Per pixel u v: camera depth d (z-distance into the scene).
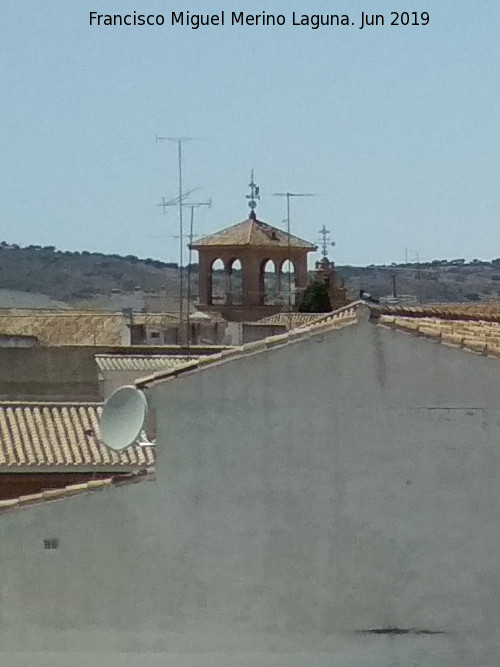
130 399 22.78
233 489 22.38
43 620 22.28
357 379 22.38
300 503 22.39
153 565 22.33
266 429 22.39
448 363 22.36
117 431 22.70
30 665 22.23
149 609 22.36
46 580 22.27
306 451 22.38
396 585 22.45
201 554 22.38
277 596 22.41
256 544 22.38
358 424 22.38
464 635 22.44
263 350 22.36
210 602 22.36
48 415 35.19
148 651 22.34
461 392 22.36
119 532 22.34
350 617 22.44
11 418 34.97
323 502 22.39
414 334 22.34
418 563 22.42
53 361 46.84
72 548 22.30
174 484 22.36
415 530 22.41
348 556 22.41
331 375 22.39
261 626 22.39
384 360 22.36
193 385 22.36
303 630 22.42
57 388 46.75
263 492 22.38
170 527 22.34
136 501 22.34
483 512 22.39
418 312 31.23
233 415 22.36
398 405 22.38
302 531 22.39
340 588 22.42
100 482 22.44
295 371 22.38
